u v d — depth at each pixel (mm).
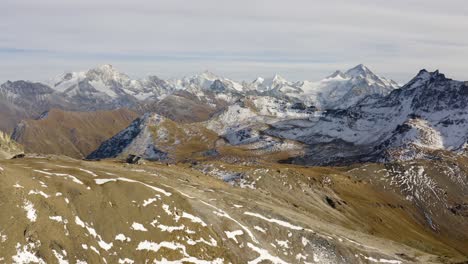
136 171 94500
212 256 64188
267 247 73250
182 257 61250
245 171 148250
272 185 143500
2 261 48469
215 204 79500
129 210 62781
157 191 69562
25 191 56656
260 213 82812
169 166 117250
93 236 57000
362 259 80938
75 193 60906
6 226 51531
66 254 53031
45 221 54781
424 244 149000
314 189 155125
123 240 58750
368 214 161125
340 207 152125
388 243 101812
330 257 78062
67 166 77875
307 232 81250
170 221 65188
